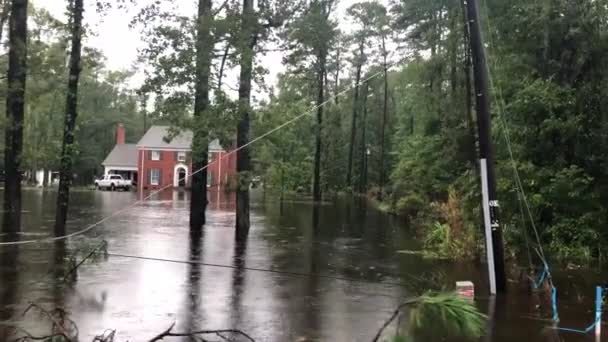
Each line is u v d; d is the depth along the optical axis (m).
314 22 15.66
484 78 8.59
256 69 15.38
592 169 13.11
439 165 19.47
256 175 16.45
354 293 8.48
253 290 8.57
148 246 13.35
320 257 12.24
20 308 7.08
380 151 49.78
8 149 17.02
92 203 30.52
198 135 15.35
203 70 14.66
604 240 12.38
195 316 6.90
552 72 13.62
